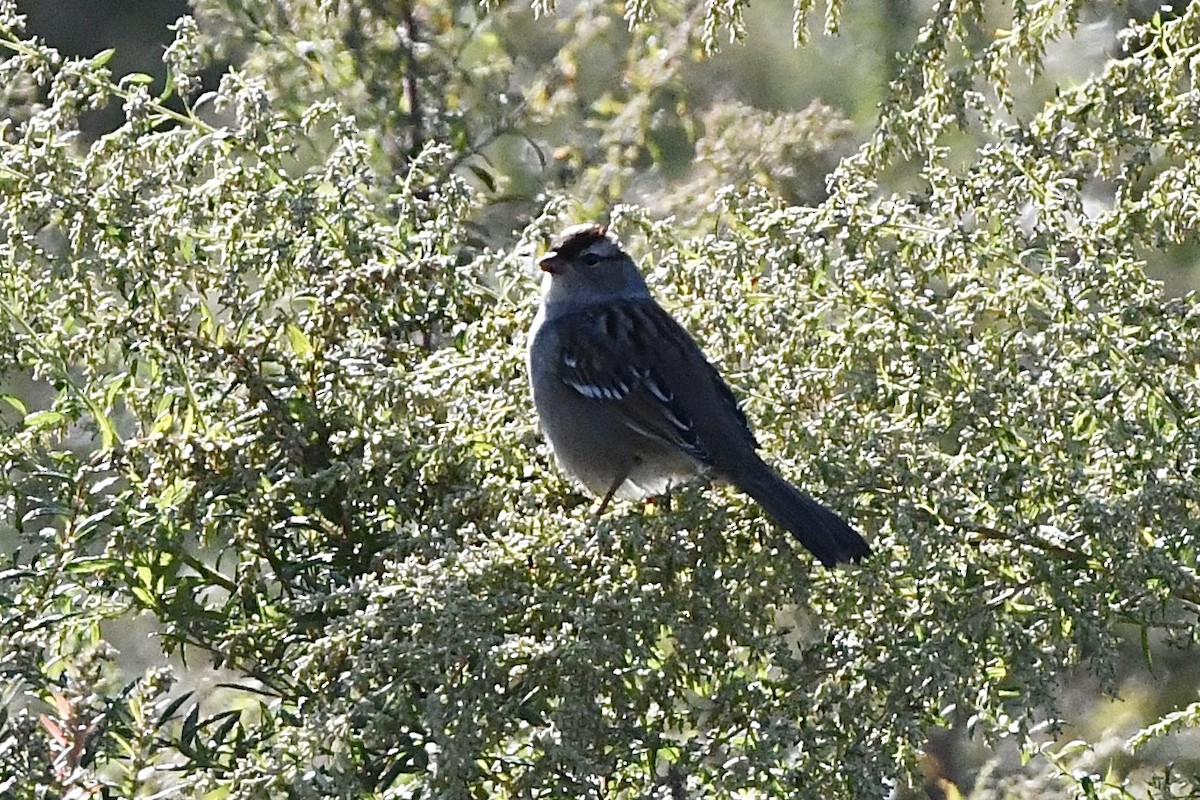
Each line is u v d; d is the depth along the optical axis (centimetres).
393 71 1458
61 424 908
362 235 930
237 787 691
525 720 729
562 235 1080
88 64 942
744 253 901
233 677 1045
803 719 741
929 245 884
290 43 1442
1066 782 983
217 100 955
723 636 779
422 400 873
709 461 842
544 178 1539
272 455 891
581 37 1503
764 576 795
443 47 1464
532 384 924
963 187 898
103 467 866
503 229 1499
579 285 1053
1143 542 800
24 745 722
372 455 850
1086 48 1647
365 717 703
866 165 934
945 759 1280
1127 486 816
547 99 1497
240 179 923
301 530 896
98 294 899
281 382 887
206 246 922
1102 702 1448
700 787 760
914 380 845
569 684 718
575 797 704
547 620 762
